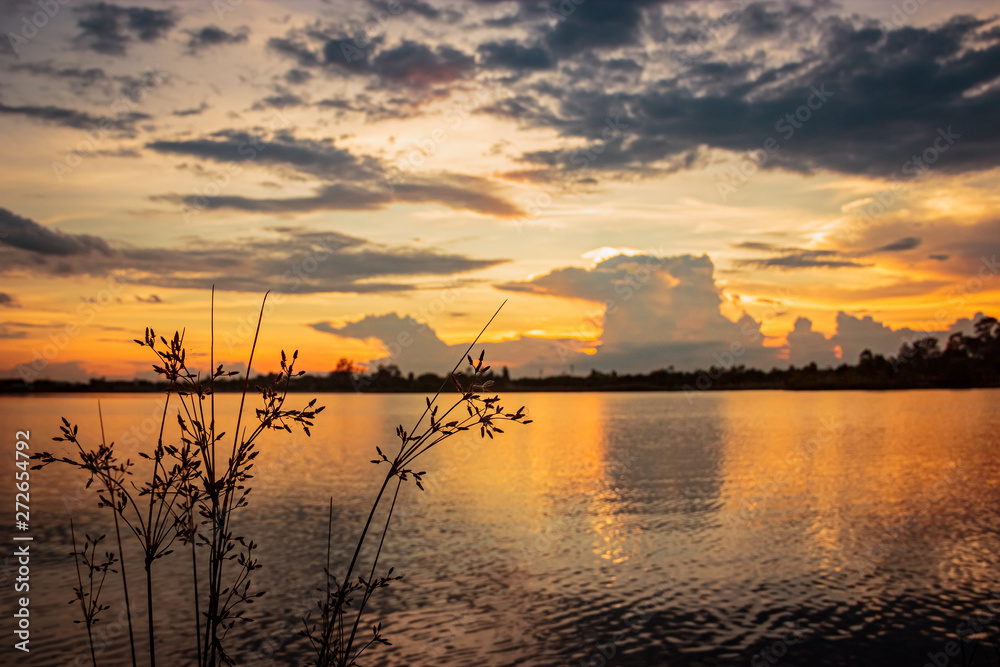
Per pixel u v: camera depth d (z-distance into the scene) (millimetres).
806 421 100688
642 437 78688
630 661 16078
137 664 15258
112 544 25531
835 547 26031
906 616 18672
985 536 27297
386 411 156375
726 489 40344
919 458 53594
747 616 18891
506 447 70125
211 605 4223
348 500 36781
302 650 16047
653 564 23922
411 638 17344
